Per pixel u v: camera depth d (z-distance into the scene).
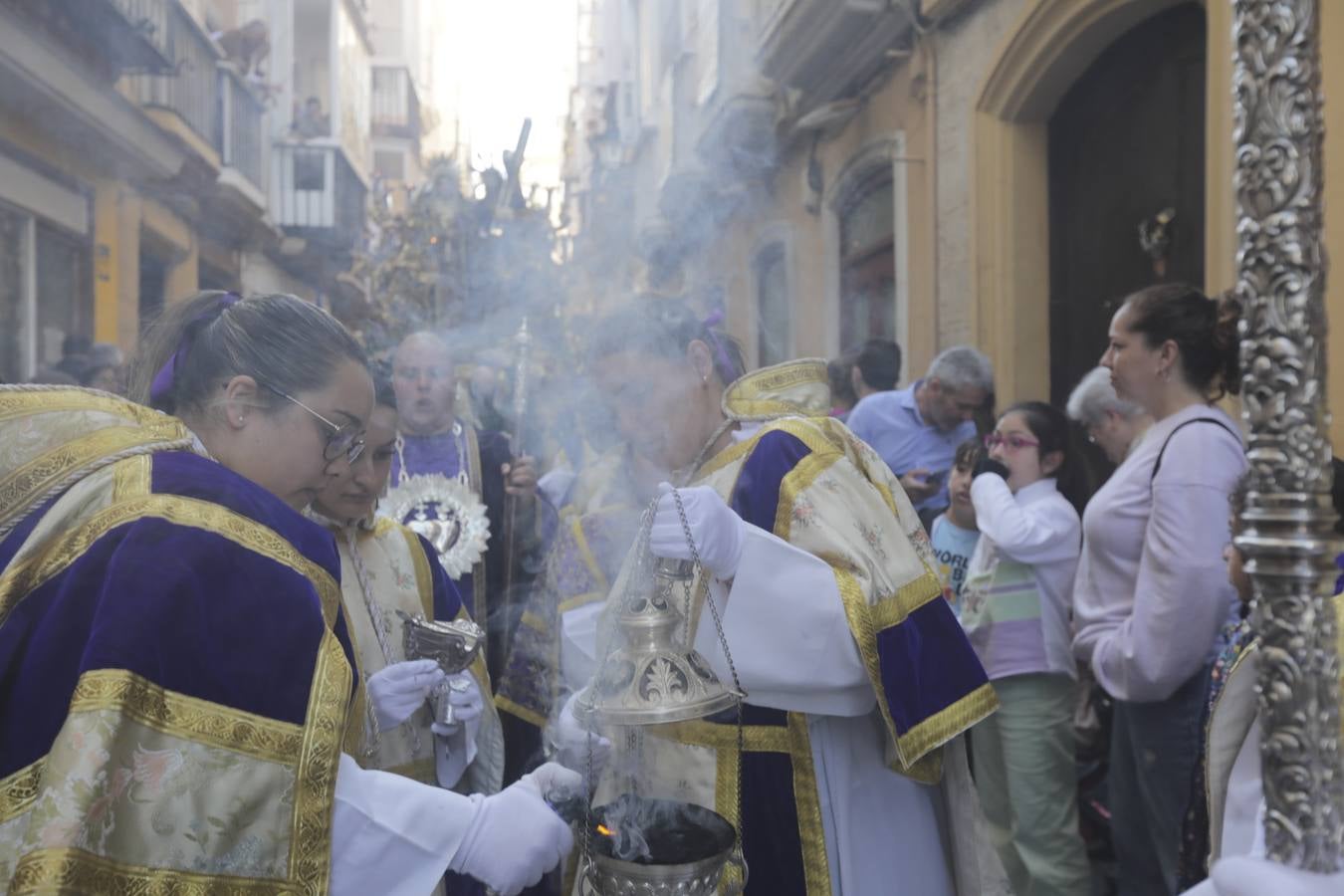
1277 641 0.68
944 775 1.55
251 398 1.08
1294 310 0.65
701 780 1.45
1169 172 4.16
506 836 1.06
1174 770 2.11
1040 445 2.68
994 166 4.84
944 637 1.46
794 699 1.41
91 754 0.84
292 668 0.97
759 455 1.48
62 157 7.34
